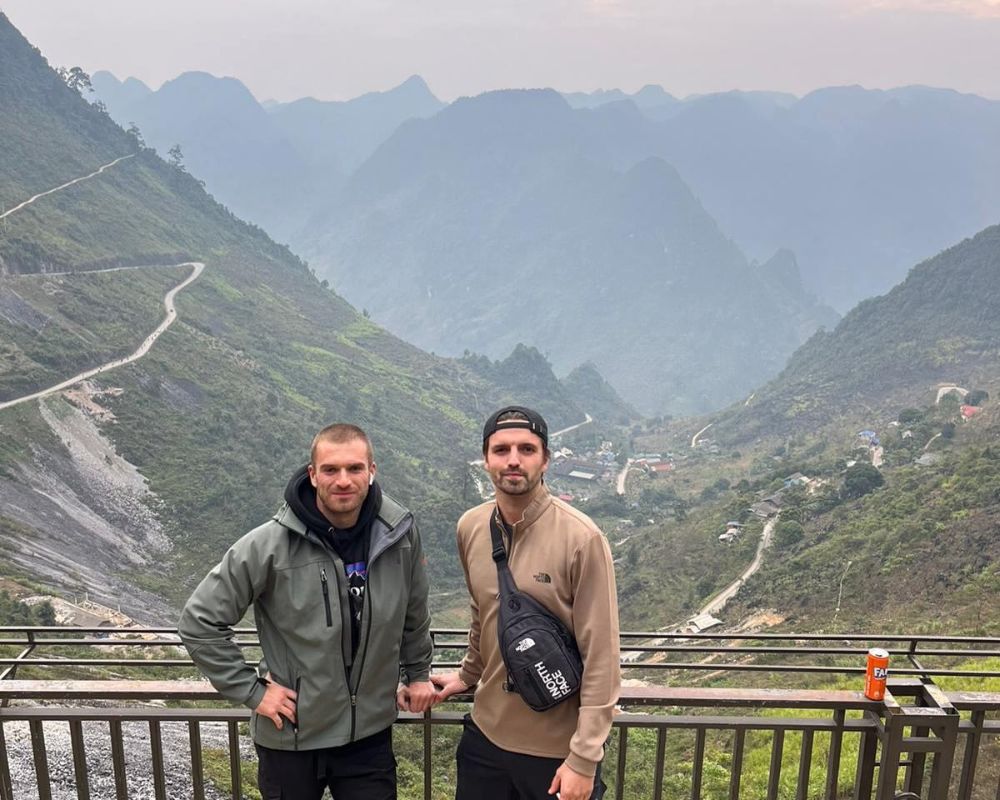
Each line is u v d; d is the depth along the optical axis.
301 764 3.67
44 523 57.03
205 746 13.08
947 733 4.05
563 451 173.00
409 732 15.12
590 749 3.27
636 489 147.88
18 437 66.81
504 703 3.61
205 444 86.06
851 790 9.45
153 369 93.69
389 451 116.75
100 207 143.62
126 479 72.75
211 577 3.56
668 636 5.29
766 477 100.31
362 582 3.61
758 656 31.56
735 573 62.53
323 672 3.55
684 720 4.27
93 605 41.03
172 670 24.42
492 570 3.61
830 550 52.78
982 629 29.98
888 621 37.38
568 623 3.47
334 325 175.25
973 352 160.12
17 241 105.00
